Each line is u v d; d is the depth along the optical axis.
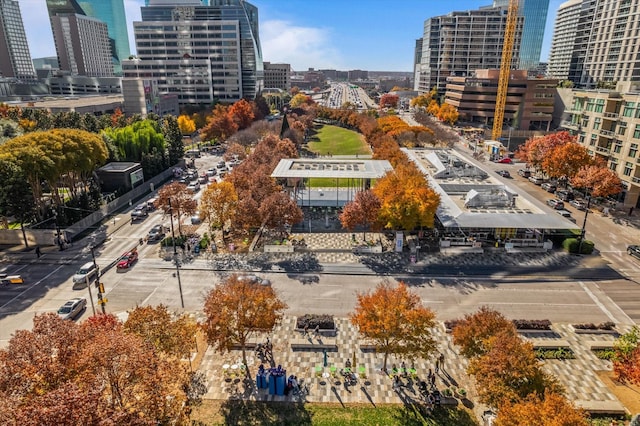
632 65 188.88
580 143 111.50
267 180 82.88
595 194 85.81
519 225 69.25
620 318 52.25
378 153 114.56
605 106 100.50
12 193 68.62
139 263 67.31
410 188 70.12
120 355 26.56
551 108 191.88
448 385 40.53
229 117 164.12
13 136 101.62
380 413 37.12
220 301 39.78
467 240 72.12
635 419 32.09
